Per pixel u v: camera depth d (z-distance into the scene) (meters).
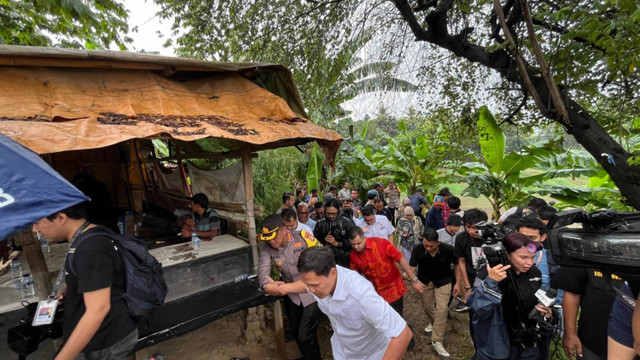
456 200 4.72
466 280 3.42
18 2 5.03
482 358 2.28
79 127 2.27
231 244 3.65
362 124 10.95
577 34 2.87
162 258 3.19
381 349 2.12
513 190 6.89
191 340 3.93
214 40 6.02
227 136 2.78
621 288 1.62
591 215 1.37
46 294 2.38
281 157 7.00
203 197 3.89
